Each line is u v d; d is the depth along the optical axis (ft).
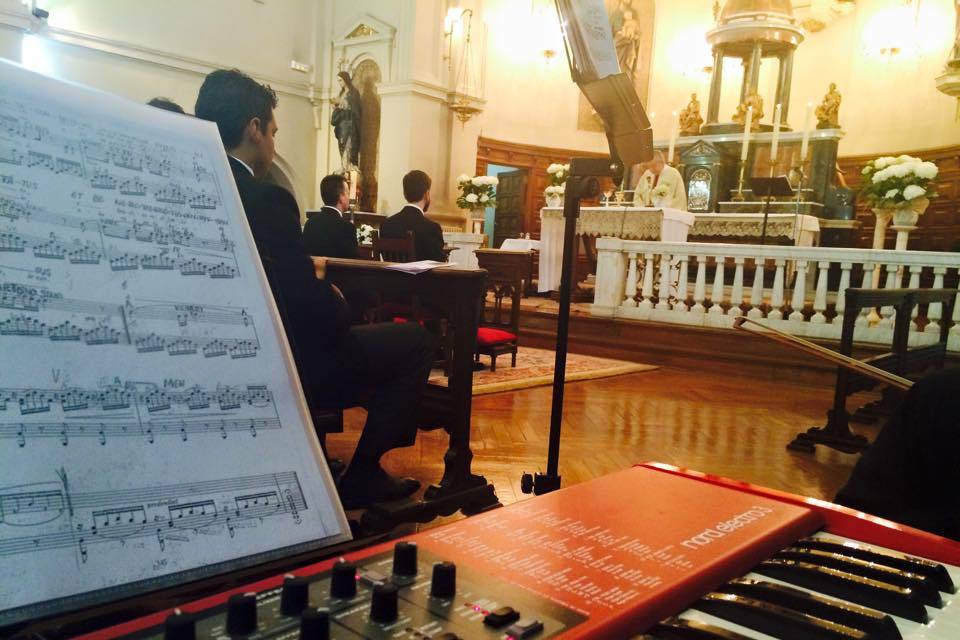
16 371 2.44
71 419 2.49
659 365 23.47
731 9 38.55
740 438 14.25
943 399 4.96
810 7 44.14
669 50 48.67
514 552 2.19
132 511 2.49
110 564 2.36
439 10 40.60
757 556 2.36
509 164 47.39
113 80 36.17
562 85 48.80
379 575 1.98
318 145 44.88
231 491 2.76
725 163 36.65
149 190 3.14
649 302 24.98
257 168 7.82
